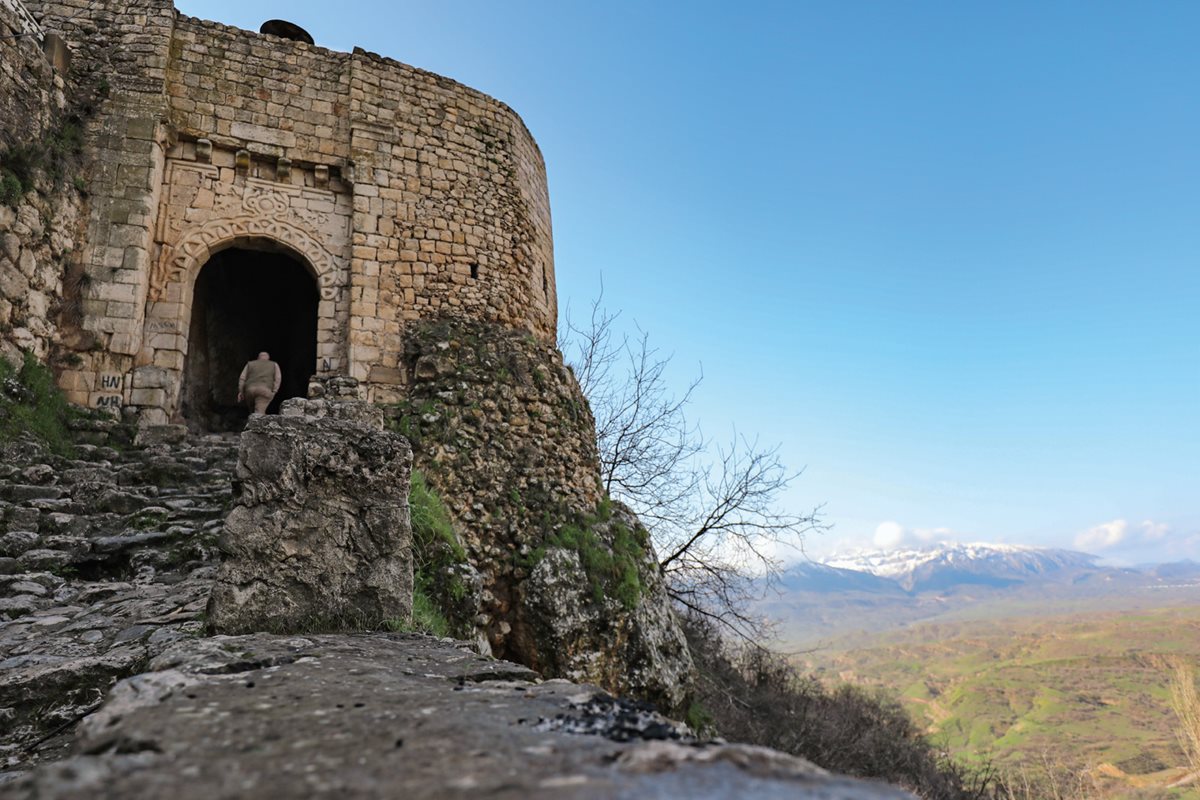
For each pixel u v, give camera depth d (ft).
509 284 48.26
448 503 36.11
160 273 40.19
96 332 37.01
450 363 42.09
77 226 37.78
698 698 47.55
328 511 14.58
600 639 35.78
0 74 33.55
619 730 6.22
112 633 16.03
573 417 44.98
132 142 40.01
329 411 26.84
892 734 83.15
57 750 11.46
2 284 32.14
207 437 36.60
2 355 31.81
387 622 14.29
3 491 25.57
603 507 42.55
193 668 9.02
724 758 4.92
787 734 64.23
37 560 21.97
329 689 8.18
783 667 78.33
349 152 45.42
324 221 44.60
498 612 35.01
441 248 46.14
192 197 41.98
